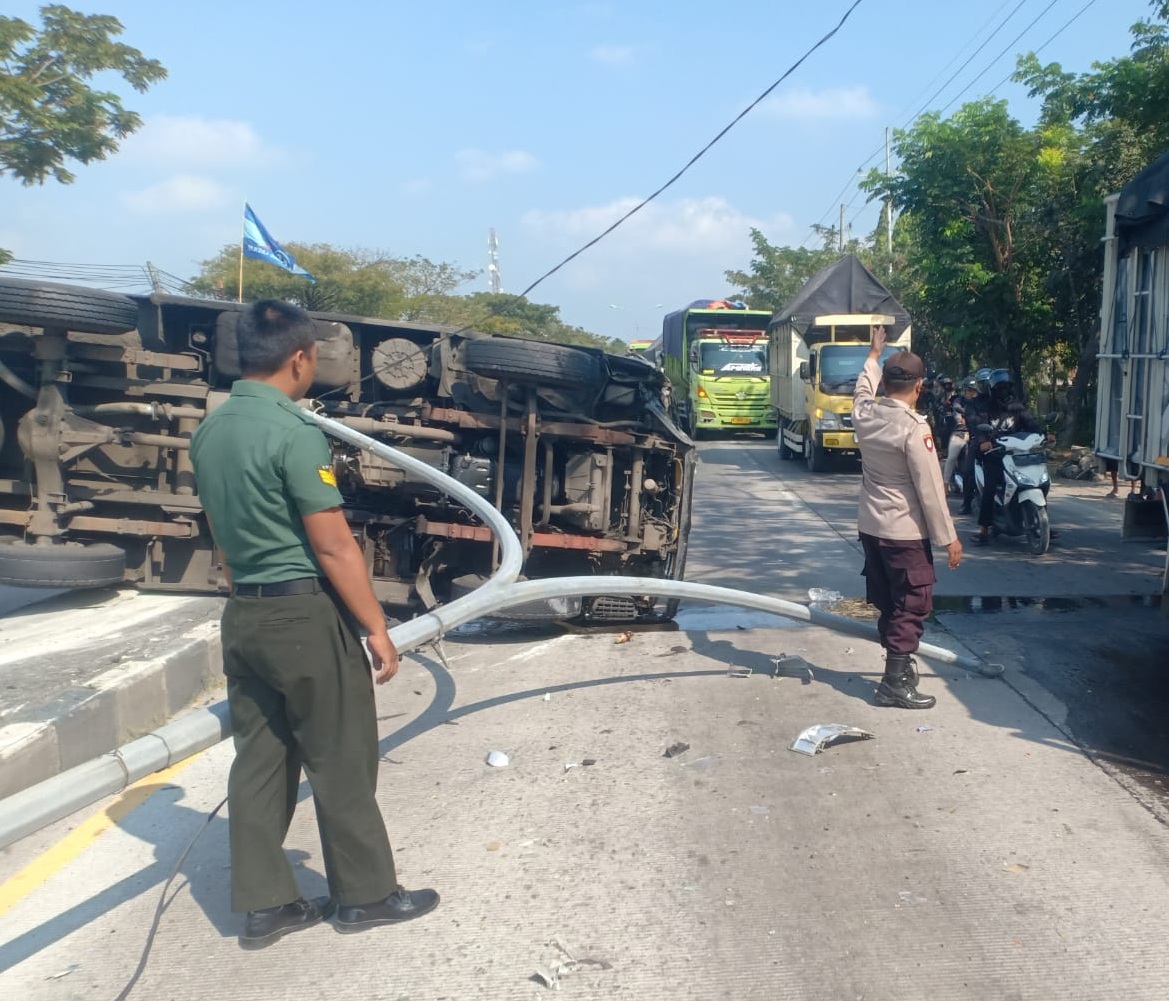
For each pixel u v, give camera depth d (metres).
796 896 3.72
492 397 7.07
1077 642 6.87
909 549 5.46
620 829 4.25
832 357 18.98
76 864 4.09
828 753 5.00
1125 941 3.41
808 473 19.08
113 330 6.74
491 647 6.95
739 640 6.98
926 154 22.20
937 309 23.97
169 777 4.96
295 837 4.24
